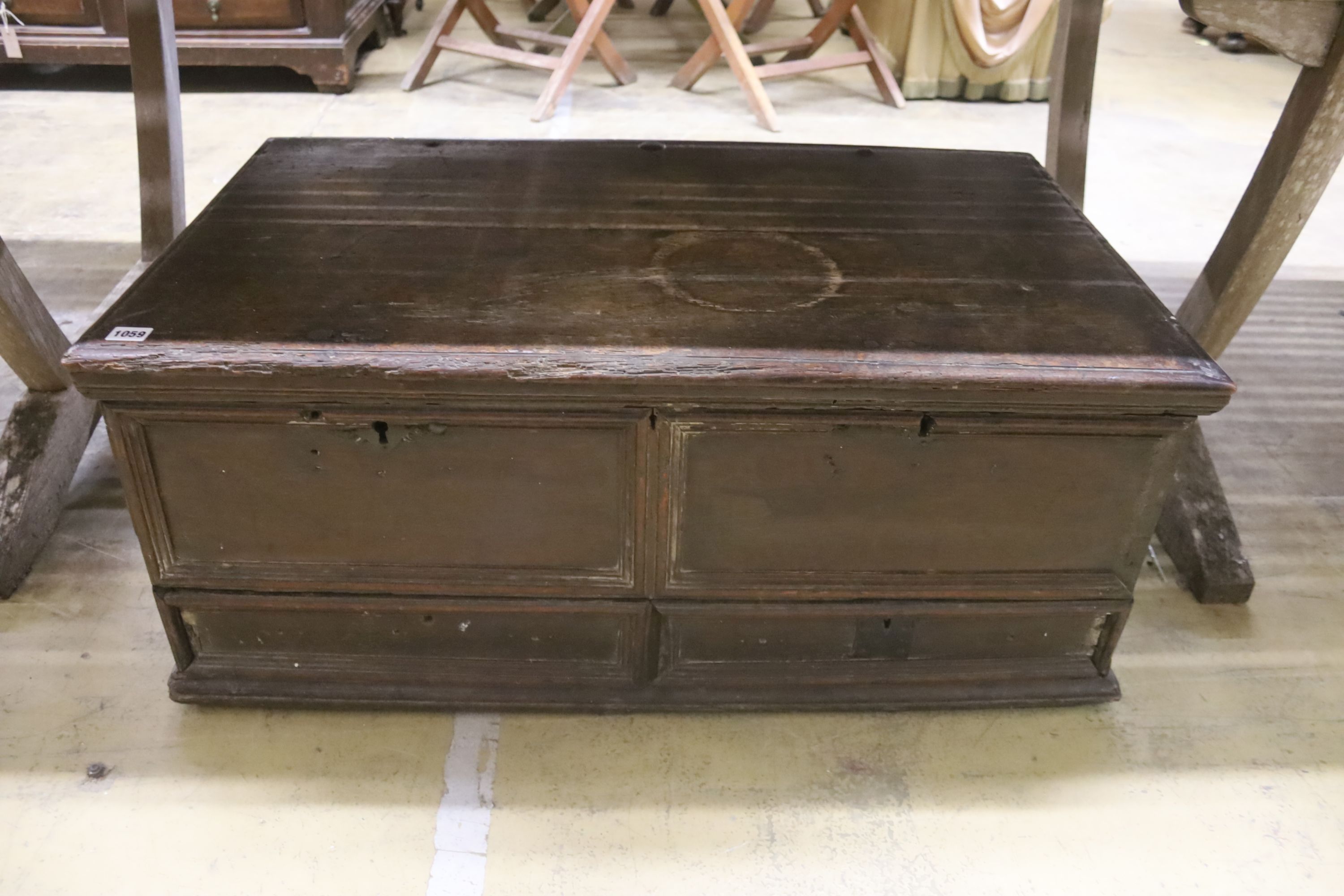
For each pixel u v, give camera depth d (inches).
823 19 157.8
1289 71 182.1
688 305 48.6
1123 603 52.8
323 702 53.7
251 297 47.9
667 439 46.0
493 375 43.3
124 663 57.3
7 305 60.0
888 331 46.9
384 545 49.7
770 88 159.2
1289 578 66.7
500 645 53.4
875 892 46.6
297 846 47.6
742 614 51.7
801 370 43.8
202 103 144.7
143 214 76.7
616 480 47.4
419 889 45.9
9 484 63.2
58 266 98.3
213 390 43.8
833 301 49.4
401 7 178.2
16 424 65.4
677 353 44.6
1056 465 47.8
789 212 59.7
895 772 52.4
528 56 143.6
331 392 44.0
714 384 43.7
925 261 54.1
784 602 51.7
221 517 48.6
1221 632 62.1
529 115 143.5
